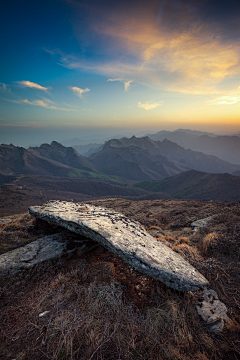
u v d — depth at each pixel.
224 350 2.50
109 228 4.42
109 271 3.81
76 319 2.66
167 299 3.29
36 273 3.74
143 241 4.52
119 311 2.90
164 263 3.64
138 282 3.66
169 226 10.06
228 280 3.88
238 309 3.18
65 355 2.19
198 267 4.33
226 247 5.07
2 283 3.33
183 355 2.38
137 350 2.38
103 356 2.24
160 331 2.69
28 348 2.28
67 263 4.18
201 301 3.34
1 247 4.89
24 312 2.84
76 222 4.39
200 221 8.60
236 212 7.95
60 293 3.15
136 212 16.16
